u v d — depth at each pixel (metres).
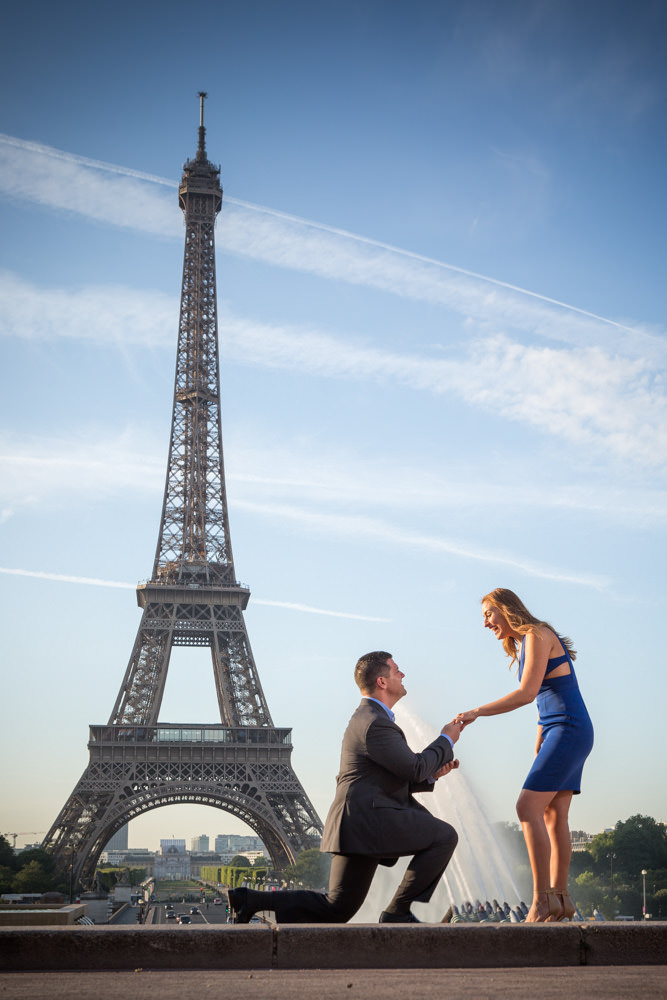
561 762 17.91
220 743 192.00
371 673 17.45
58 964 12.84
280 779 192.12
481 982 11.43
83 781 185.88
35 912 38.97
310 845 187.88
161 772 189.00
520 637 19.05
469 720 17.91
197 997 10.40
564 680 18.42
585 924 13.62
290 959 13.07
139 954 12.95
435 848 16.22
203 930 13.14
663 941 13.45
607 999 10.19
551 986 11.10
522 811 17.89
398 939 13.23
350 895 16.31
